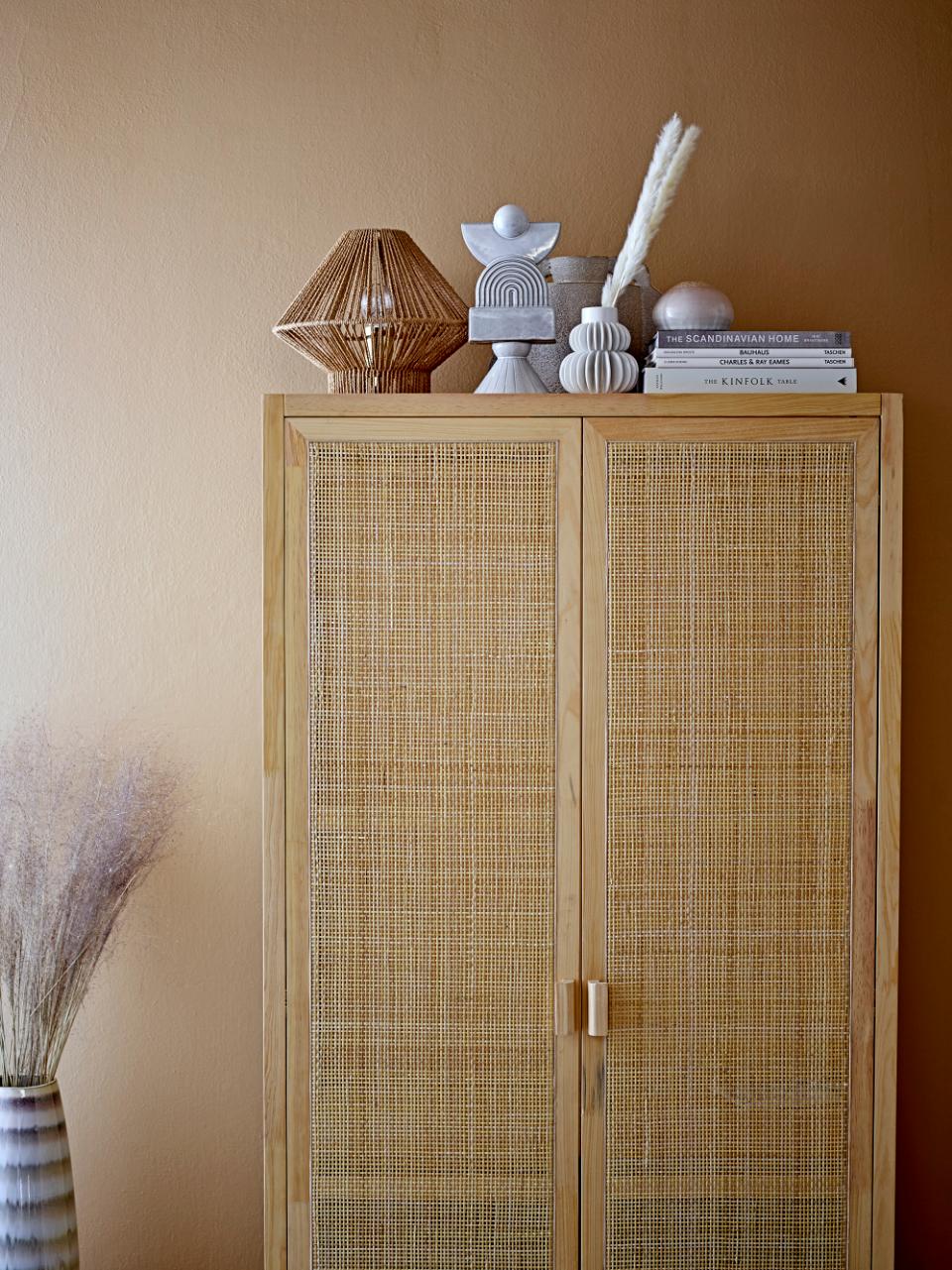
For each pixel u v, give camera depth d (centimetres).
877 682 187
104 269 232
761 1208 189
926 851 232
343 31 231
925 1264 233
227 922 234
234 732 234
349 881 188
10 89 231
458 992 188
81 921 205
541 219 231
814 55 230
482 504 186
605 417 185
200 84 231
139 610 234
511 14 230
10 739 233
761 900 188
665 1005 188
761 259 231
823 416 185
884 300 231
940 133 230
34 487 233
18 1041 205
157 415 233
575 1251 188
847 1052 188
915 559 232
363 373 200
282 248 232
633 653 186
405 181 231
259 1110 234
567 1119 188
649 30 230
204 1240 234
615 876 187
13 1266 199
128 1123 234
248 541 234
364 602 186
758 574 186
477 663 187
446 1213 189
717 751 187
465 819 187
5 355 232
